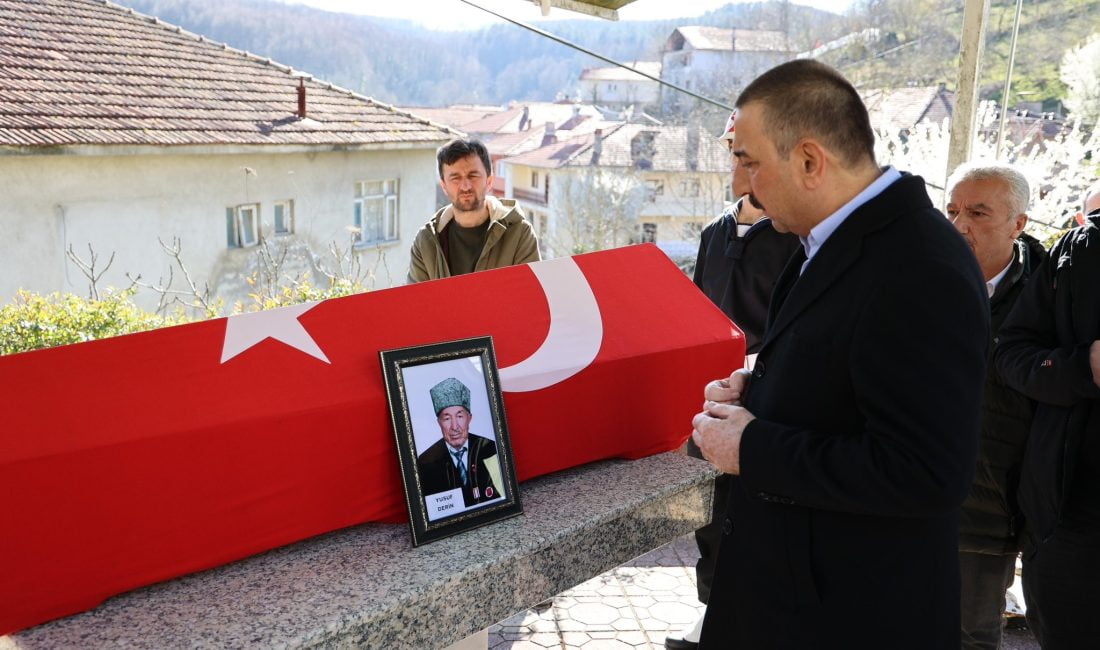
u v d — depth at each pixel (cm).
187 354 138
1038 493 193
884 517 128
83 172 977
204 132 1098
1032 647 268
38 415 123
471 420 151
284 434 136
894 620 129
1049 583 192
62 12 1241
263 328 148
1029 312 203
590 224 2552
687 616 287
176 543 129
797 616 134
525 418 164
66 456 120
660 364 182
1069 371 181
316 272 1282
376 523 151
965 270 121
